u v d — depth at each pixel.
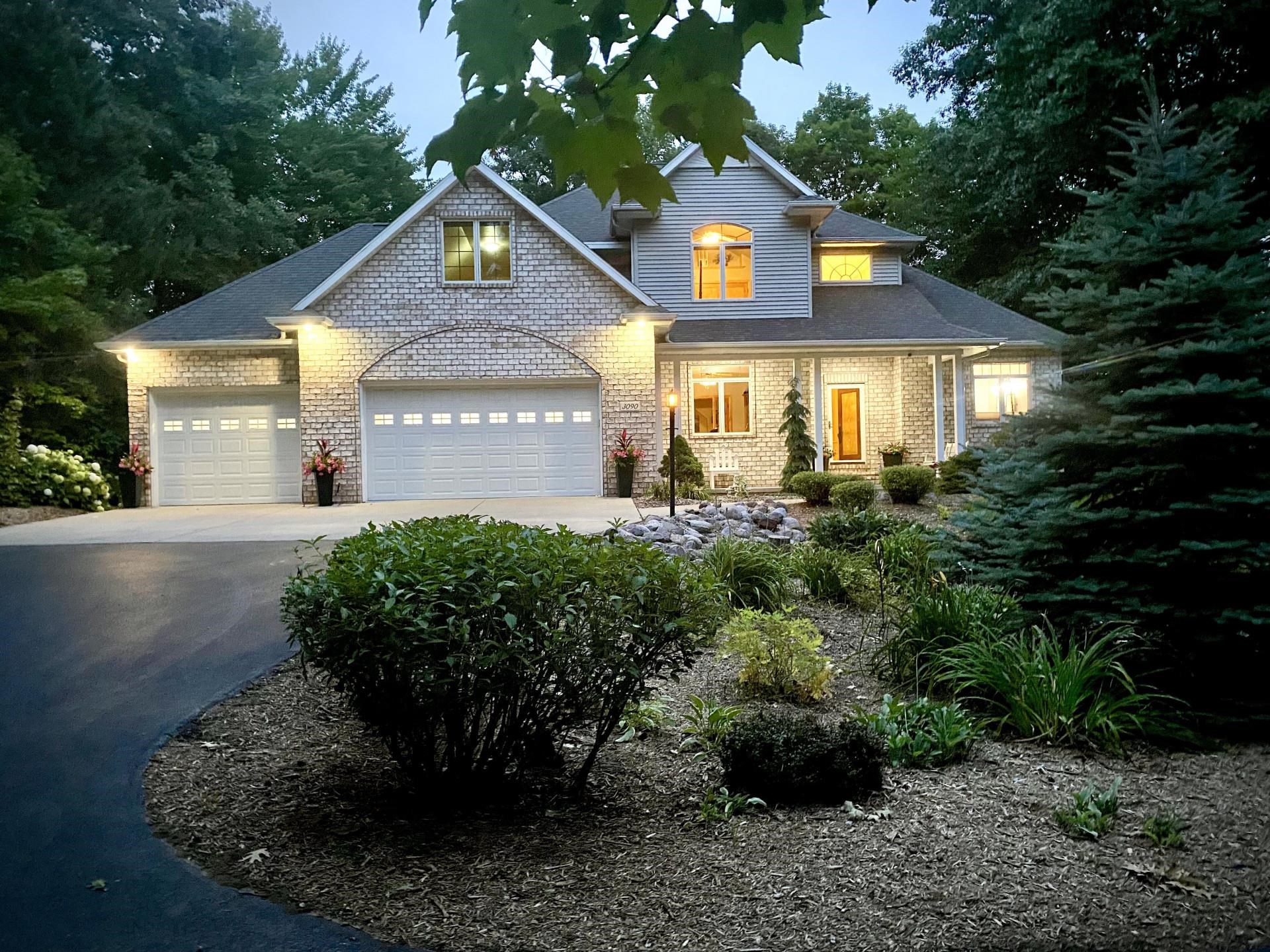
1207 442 4.89
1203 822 3.63
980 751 4.52
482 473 17.47
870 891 3.08
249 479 17.84
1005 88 19.98
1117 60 16.41
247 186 30.47
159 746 4.64
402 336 17.16
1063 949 2.72
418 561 3.57
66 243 21.03
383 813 3.81
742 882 3.15
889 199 30.75
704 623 3.94
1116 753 4.46
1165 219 4.97
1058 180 21.09
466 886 3.14
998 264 25.62
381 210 33.84
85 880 3.21
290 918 2.93
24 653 6.60
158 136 26.86
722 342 18.11
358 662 3.44
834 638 6.89
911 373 19.95
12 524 15.30
